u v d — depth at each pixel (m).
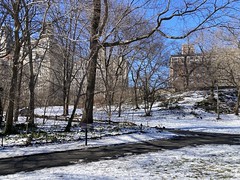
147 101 36.00
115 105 36.12
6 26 15.49
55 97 33.59
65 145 13.12
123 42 16.45
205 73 42.75
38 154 11.20
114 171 8.31
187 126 25.45
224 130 22.69
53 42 15.23
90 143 13.78
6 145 12.55
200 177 7.61
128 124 22.47
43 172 8.20
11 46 15.66
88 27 16.20
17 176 7.74
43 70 27.36
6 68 21.25
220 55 36.12
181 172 8.20
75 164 9.40
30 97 19.30
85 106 20.61
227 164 9.38
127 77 36.09
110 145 13.53
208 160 10.10
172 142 14.98
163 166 9.05
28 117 20.62
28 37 14.79
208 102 39.91
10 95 15.39
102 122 23.75
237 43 32.69
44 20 12.83
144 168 8.75
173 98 43.53
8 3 14.05
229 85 43.97
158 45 35.41
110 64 32.12
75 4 13.41
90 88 20.16
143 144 14.10
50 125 21.00
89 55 16.61
